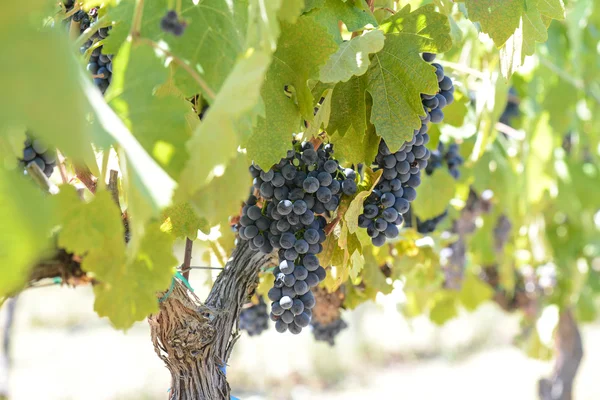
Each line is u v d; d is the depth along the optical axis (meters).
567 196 2.25
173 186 0.95
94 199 1.00
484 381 5.45
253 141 1.12
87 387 4.92
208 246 1.43
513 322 6.97
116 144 0.95
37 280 1.07
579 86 2.03
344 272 1.21
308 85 1.19
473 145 1.72
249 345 5.88
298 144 1.20
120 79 1.03
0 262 0.87
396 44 1.20
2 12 0.80
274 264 1.28
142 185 0.93
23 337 6.22
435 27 1.19
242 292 1.26
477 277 2.25
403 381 5.49
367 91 1.20
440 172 1.55
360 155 1.21
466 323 6.87
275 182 1.17
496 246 2.19
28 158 1.15
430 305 2.25
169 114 1.02
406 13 1.20
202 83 1.05
